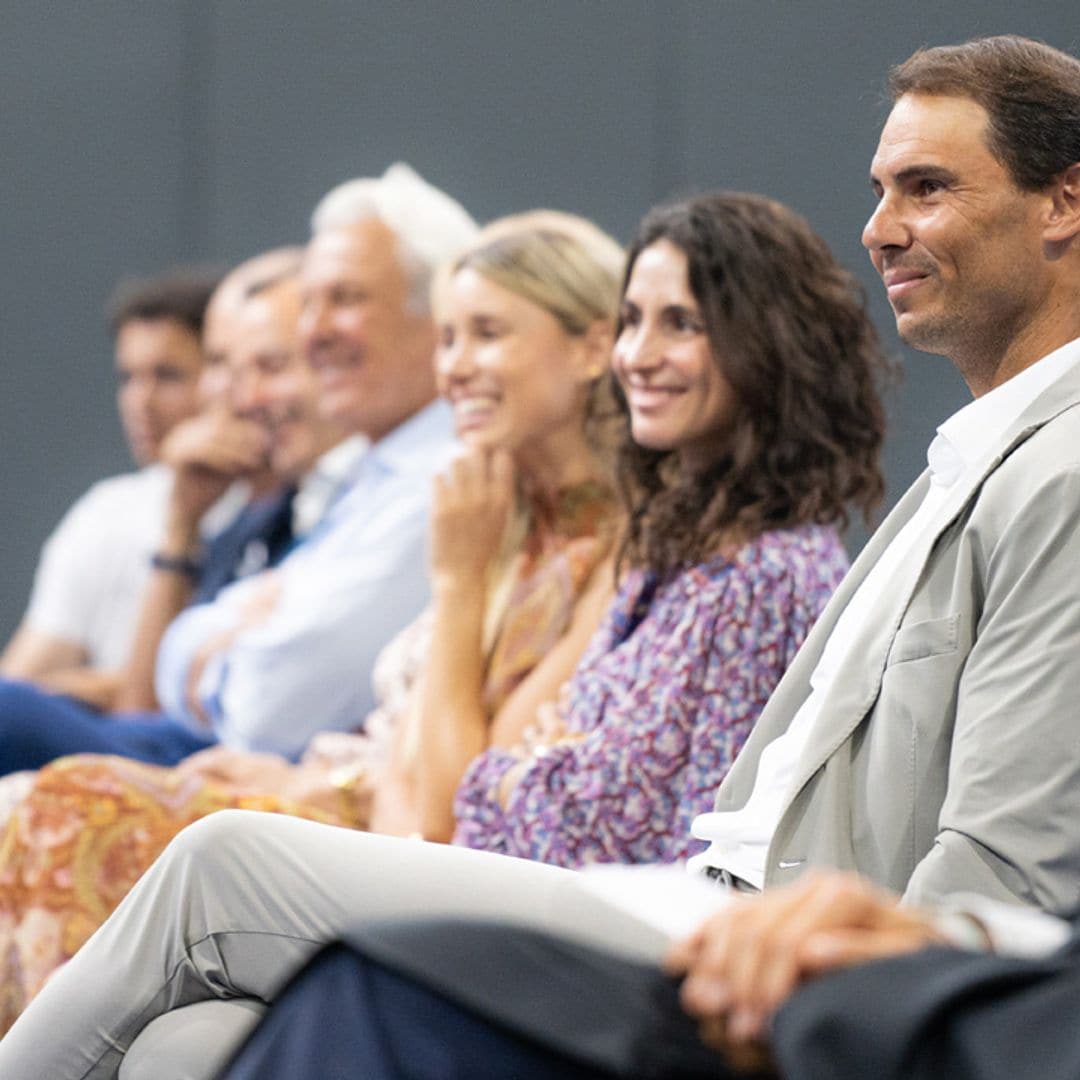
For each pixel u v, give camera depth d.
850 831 5.44
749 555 7.12
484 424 8.59
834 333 7.41
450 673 8.30
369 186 11.26
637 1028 3.68
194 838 5.51
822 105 15.16
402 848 5.61
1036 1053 3.35
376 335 10.90
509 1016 3.67
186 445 13.30
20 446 18.30
